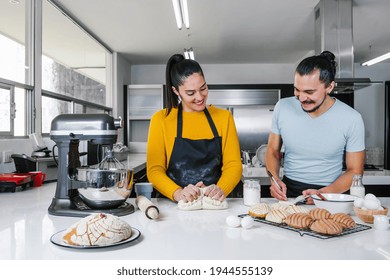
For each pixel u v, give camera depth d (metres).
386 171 2.95
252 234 0.89
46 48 3.35
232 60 5.82
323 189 1.35
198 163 1.41
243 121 5.52
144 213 1.05
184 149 1.41
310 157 1.60
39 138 2.50
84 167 1.19
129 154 5.24
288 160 1.71
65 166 1.15
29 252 0.75
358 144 1.47
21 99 2.78
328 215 0.91
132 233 0.85
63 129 1.16
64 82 3.77
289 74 6.09
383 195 2.62
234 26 3.98
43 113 3.24
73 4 3.31
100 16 3.65
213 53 5.32
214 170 1.43
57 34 3.64
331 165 1.59
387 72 6.09
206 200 1.19
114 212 1.09
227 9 3.45
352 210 1.17
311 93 1.33
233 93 5.51
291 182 1.67
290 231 0.91
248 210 1.12
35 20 2.92
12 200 1.40
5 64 2.58
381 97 6.09
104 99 5.20
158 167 1.41
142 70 6.16
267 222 0.97
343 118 1.48
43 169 1.96
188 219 1.05
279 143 1.73
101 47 4.77
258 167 2.94
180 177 1.42
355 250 0.76
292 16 3.65
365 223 1.00
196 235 0.88
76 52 4.10
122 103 5.50
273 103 5.50
